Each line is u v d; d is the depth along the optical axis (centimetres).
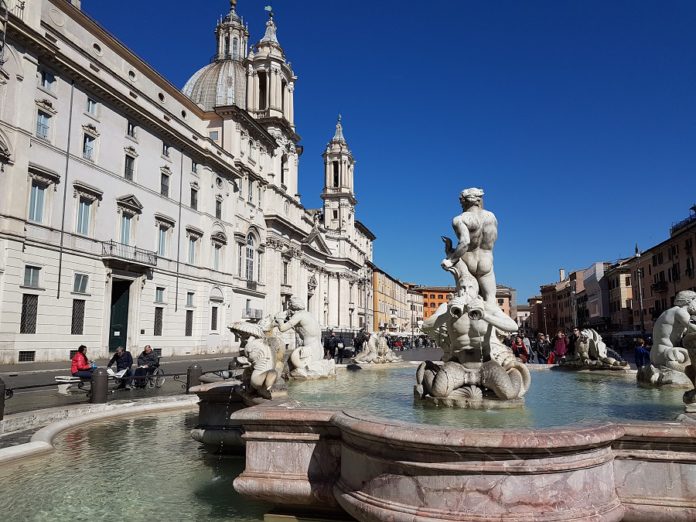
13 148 2472
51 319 2680
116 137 3244
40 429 828
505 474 354
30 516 481
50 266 2688
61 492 545
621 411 564
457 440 352
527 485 354
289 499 452
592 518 359
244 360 596
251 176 5216
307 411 452
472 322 624
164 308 3700
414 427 376
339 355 2614
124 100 3244
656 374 833
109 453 707
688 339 533
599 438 364
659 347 840
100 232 3072
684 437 380
